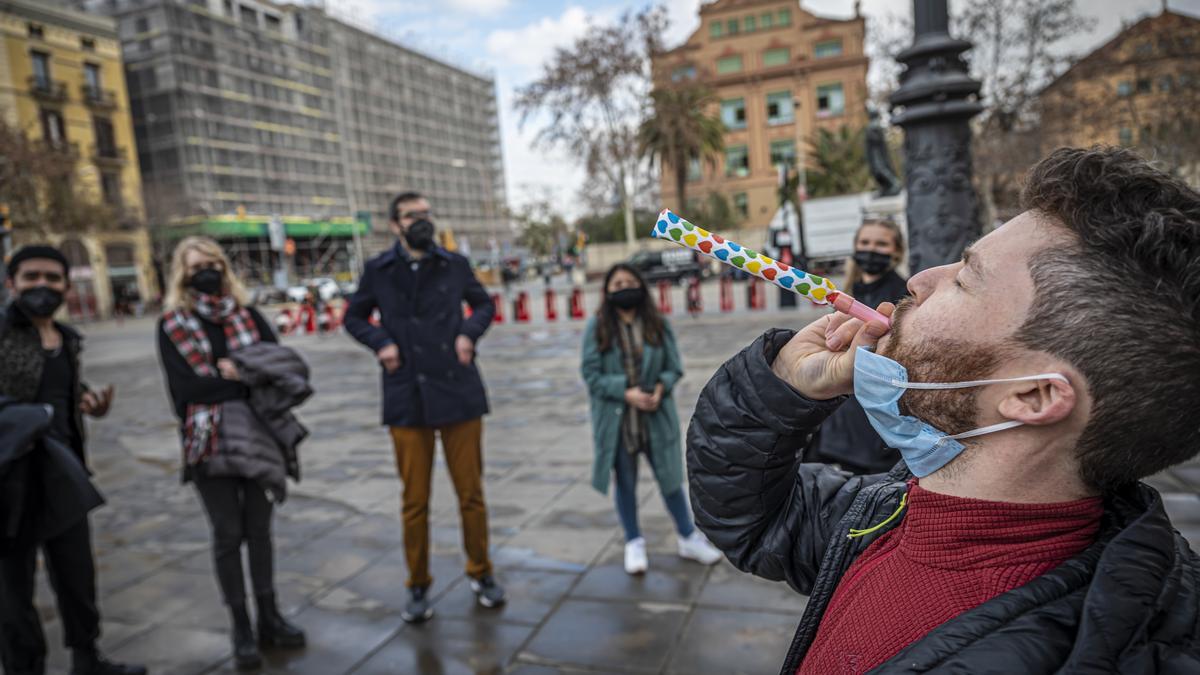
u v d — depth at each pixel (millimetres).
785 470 1078
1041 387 693
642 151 31859
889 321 853
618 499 3729
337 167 66688
